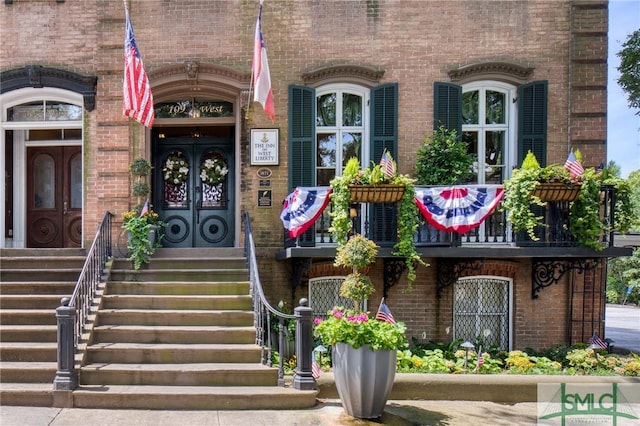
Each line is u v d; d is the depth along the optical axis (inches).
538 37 322.7
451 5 324.8
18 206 374.0
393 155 321.1
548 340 313.6
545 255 276.7
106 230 305.4
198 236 362.3
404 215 273.7
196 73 322.7
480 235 315.9
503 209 281.1
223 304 268.7
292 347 270.7
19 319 257.9
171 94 334.0
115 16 329.7
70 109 349.7
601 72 319.3
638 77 371.2
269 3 326.6
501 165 329.1
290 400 214.8
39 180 379.9
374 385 197.9
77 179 379.6
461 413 218.7
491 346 303.7
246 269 293.4
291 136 322.3
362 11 325.7
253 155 324.2
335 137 332.8
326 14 326.0
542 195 276.2
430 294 316.5
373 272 317.1
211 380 225.9
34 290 280.8
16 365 229.5
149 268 296.0
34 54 332.5
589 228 274.1
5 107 348.5
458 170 303.9
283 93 325.7
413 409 222.5
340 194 273.9
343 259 239.5
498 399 236.8
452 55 323.6
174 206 363.3
